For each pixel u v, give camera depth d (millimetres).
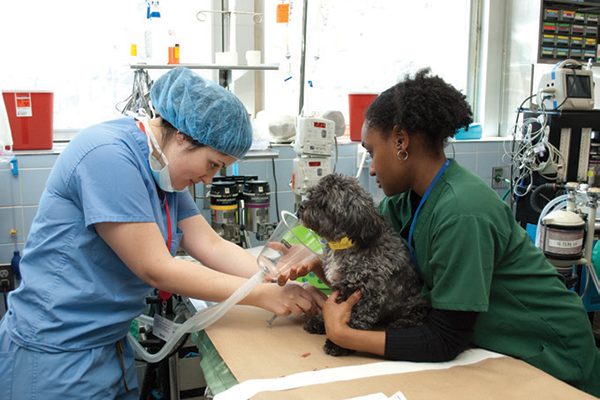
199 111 1290
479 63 3627
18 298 1357
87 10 2582
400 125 1221
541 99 2934
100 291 1321
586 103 2885
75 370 1327
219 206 2189
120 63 2668
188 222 1606
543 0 3322
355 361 1212
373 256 1271
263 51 2973
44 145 2416
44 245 1310
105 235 1258
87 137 1299
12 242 2340
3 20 2469
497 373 1168
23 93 2324
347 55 3162
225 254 1581
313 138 2146
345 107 3176
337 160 2783
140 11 2648
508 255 1308
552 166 2836
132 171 1263
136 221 1244
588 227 2303
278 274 1387
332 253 1328
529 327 1314
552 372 1307
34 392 1312
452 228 1177
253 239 2547
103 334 1361
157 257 1277
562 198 2436
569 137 2850
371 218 1235
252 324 1420
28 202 2344
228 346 1273
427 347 1192
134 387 1516
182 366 2174
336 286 1298
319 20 2953
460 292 1166
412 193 1431
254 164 2680
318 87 3113
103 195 1233
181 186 1398
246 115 1392
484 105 3625
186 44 2801
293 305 1375
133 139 1329
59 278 1309
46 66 2564
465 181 1241
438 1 3412
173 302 1765
